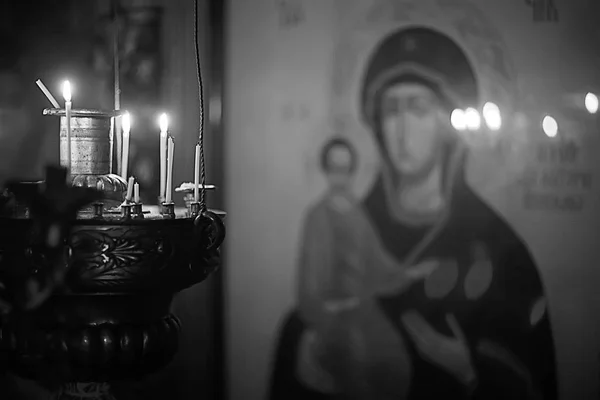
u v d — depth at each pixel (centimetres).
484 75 421
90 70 405
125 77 411
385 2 424
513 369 416
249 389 430
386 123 426
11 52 393
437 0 423
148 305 190
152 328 190
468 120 421
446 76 423
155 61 413
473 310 420
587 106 416
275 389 429
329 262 428
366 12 425
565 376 414
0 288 168
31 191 154
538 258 418
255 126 430
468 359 418
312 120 428
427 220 424
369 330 425
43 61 398
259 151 430
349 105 428
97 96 405
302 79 429
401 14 424
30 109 395
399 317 423
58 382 193
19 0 395
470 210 422
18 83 394
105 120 187
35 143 393
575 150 416
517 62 419
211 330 426
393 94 426
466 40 421
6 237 165
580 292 416
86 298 183
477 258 421
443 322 421
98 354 183
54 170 154
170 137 181
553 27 417
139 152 410
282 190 430
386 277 425
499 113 420
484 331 419
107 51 407
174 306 422
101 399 204
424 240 424
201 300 427
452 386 419
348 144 428
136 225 167
